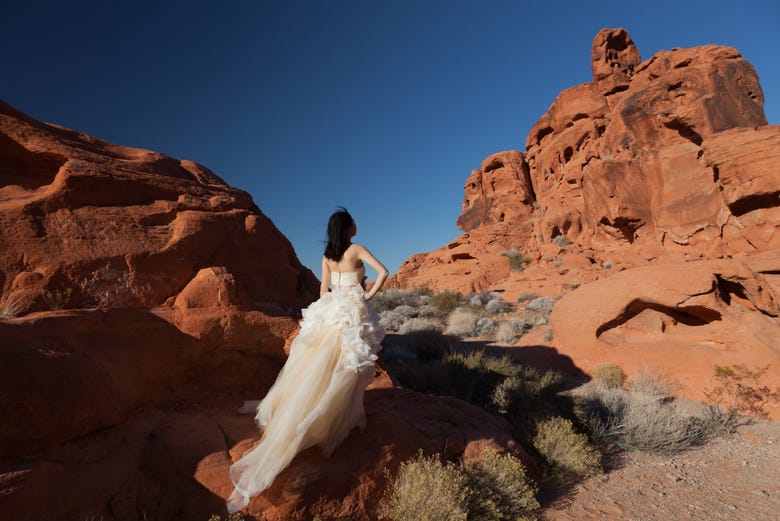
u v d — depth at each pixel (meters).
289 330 4.77
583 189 30.52
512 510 4.05
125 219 4.53
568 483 4.95
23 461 2.54
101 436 3.15
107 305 3.98
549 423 5.64
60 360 2.93
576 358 10.76
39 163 4.56
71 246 3.99
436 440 4.33
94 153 5.07
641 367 9.48
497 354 12.86
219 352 4.49
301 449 3.33
